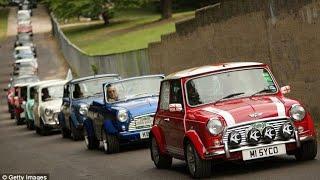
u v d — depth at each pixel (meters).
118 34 121.06
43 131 47.88
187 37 44.59
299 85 31.44
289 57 32.03
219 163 24.75
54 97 48.50
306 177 19.69
